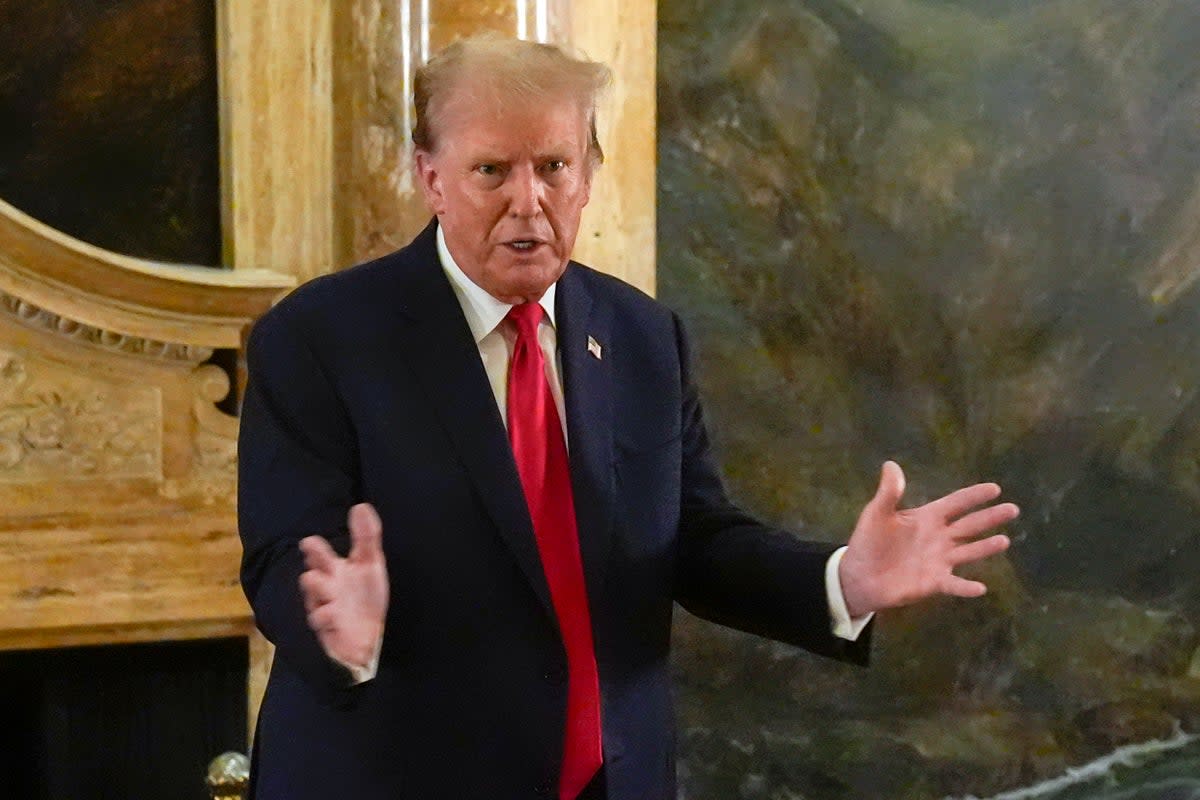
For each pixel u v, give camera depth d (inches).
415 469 231.1
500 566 230.7
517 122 223.3
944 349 480.4
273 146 405.4
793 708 469.4
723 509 258.8
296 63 405.4
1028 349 487.8
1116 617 499.2
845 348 471.5
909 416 478.9
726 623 255.0
